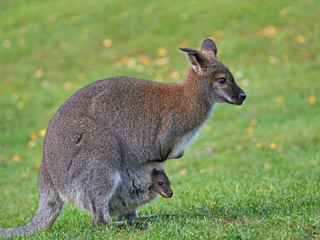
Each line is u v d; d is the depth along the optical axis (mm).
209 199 18984
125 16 50969
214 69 17047
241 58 41781
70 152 15578
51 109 38844
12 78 44438
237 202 17344
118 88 16375
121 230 15164
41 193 16391
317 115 32906
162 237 13828
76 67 44688
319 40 41969
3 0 62031
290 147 28859
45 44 48906
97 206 15719
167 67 42062
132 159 16375
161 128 16516
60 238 14930
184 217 15961
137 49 45531
